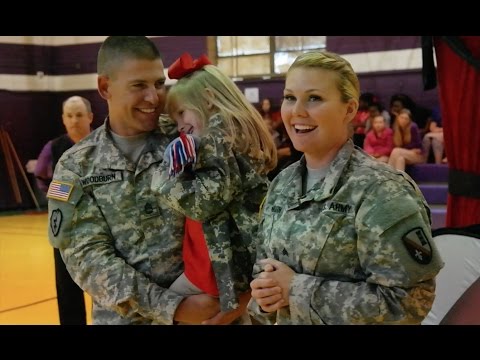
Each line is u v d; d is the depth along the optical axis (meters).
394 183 1.18
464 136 2.00
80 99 3.48
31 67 11.30
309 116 1.21
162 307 1.53
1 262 6.17
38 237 7.87
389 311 1.13
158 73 1.64
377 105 7.34
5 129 10.98
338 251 1.19
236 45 9.69
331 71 1.20
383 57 8.40
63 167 1.69
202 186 1.46
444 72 2.04
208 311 1.54
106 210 1.65
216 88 1.60
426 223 1.18
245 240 1.56
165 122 1.77
